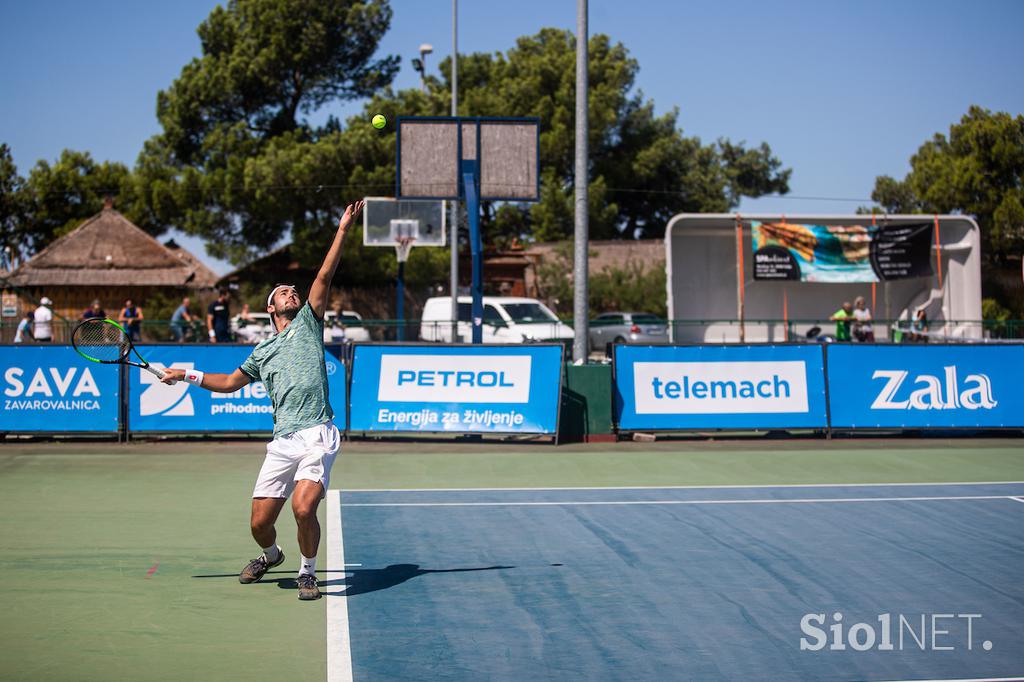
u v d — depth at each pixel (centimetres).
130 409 1410
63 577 717
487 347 1432
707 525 911
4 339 2378
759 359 1477
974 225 2625
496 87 5225
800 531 887
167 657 551
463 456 1327
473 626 612
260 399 1416
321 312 682
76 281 4334
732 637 597
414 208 3025
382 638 588
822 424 1470
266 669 534
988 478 1188
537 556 791
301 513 636
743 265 2616
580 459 1311
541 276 4319
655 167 5291
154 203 4534
